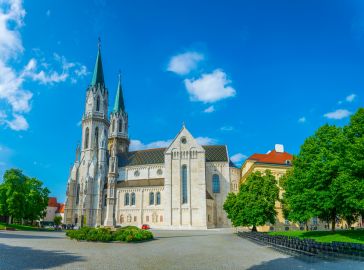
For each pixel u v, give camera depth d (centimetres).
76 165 13462
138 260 2556
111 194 8056
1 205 8456
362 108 5056
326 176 4925
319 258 2706
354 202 4284
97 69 14338
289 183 5912
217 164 11800
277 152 10075
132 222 11588
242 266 2273
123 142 14900
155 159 12988
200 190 10919
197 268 2180
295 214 5531
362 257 2666
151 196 11662
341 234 4866
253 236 5041
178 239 5338
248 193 7150
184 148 11375
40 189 9781
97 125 13650
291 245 3269
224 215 11369
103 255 2870
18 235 5528
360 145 4453
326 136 5422
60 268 2091
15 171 8912
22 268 2052
